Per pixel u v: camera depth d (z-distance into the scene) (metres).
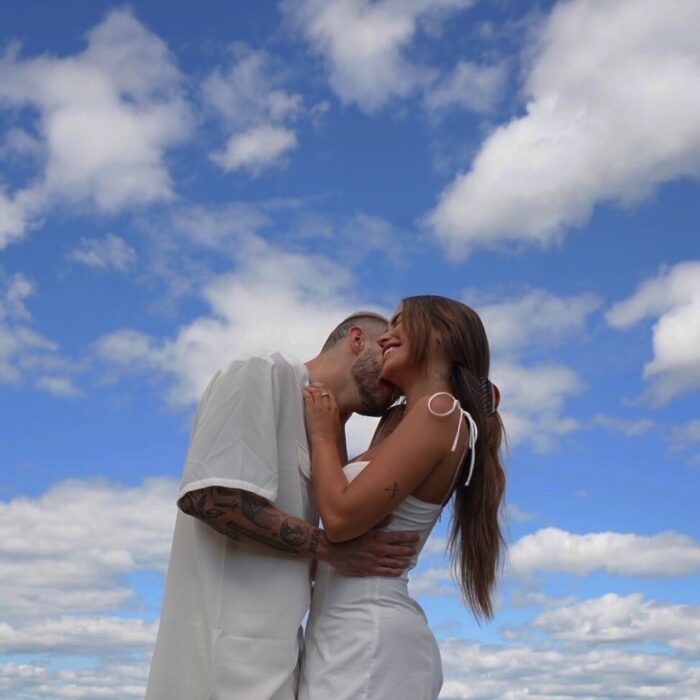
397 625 3.10
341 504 3.06
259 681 3.01
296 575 3.13
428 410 3.20
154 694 3.05
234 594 3.07
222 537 3.13
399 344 3.39
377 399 3.54
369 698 3.02
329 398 3.34
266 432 3.10
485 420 3.37
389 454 3.13
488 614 3.38
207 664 3.01
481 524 3.38
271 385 3.18
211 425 3.08
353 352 3.56
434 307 3.41
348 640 3.09
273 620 3.07
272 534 3.06
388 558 3.15
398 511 3.21
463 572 3.39
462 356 3.36
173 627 3.11
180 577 3.17
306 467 3.28
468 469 3.35
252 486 3.02
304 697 3.10
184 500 3.07
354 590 3.14
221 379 3.16
